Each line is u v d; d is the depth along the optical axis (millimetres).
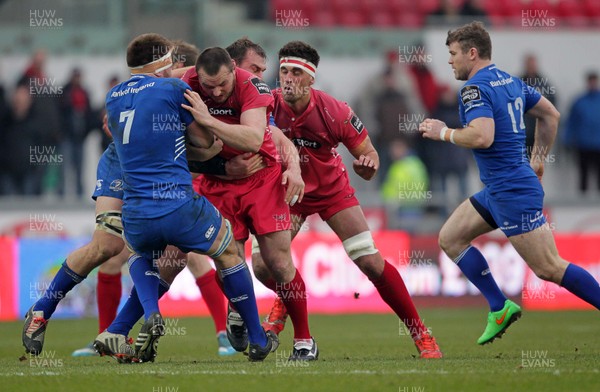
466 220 29766
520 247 28375
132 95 24781
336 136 28609
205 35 69812
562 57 69438
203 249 24938
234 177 27062
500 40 69250
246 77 25766
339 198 29000
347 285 55500
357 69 67750
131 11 68938
